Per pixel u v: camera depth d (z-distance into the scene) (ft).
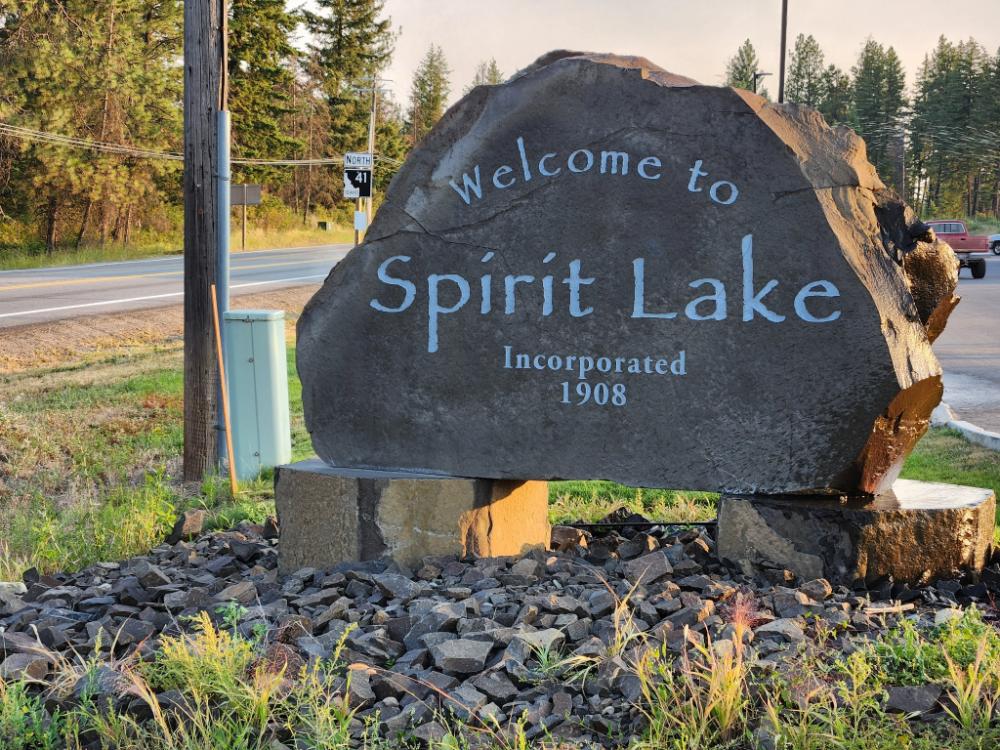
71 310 71.31
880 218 17.61
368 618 15.01
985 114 386.32
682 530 21.45
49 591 17.54
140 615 15.60
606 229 17.43
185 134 31.24
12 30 153.99
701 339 17.07
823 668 12.03
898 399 16.39
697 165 17.07
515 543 19.07
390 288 18.30
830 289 16.52
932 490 18.20
